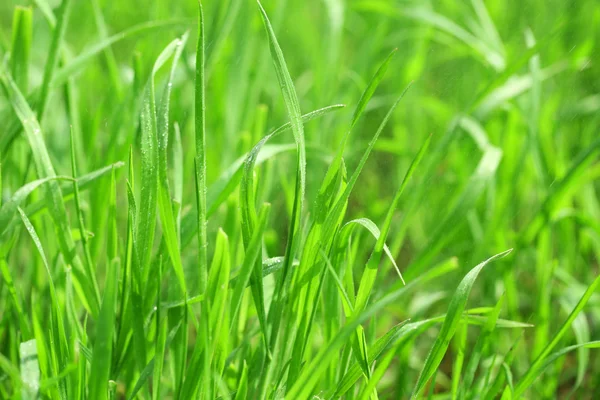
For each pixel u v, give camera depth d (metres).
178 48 0.81
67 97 0.91
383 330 1.11
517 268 1.19
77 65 0.89
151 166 0.75
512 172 1.15
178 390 0.74
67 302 0.75
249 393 0.78
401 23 1.69
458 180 1.22
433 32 1.51
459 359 0.81
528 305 1.18
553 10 1.61
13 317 0.86
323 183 0.74
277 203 1.22
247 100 1.16
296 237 0.74
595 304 0.98
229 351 0.84
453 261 0.71
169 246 0.74
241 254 0.85
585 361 0.90
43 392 0.74
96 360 0.69
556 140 1.28
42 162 0.79
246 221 0.74
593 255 1.25
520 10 1.64
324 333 0.81
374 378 0.74
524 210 1.35
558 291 1.05
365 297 0.75
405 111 1.41
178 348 0.79
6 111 0.96
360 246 1.12
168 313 0.79
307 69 1.63
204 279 0.75
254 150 0.74
